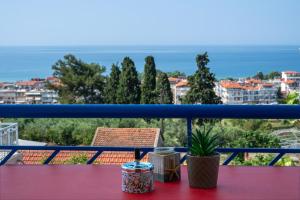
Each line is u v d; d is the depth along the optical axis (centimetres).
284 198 131
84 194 135
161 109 182
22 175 156
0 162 185
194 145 142
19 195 135
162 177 147
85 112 188
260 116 180
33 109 188
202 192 137
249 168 164
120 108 185
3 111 189
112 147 181
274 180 149
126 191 137
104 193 136
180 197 132
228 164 175
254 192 136
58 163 179
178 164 149
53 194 135
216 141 145
